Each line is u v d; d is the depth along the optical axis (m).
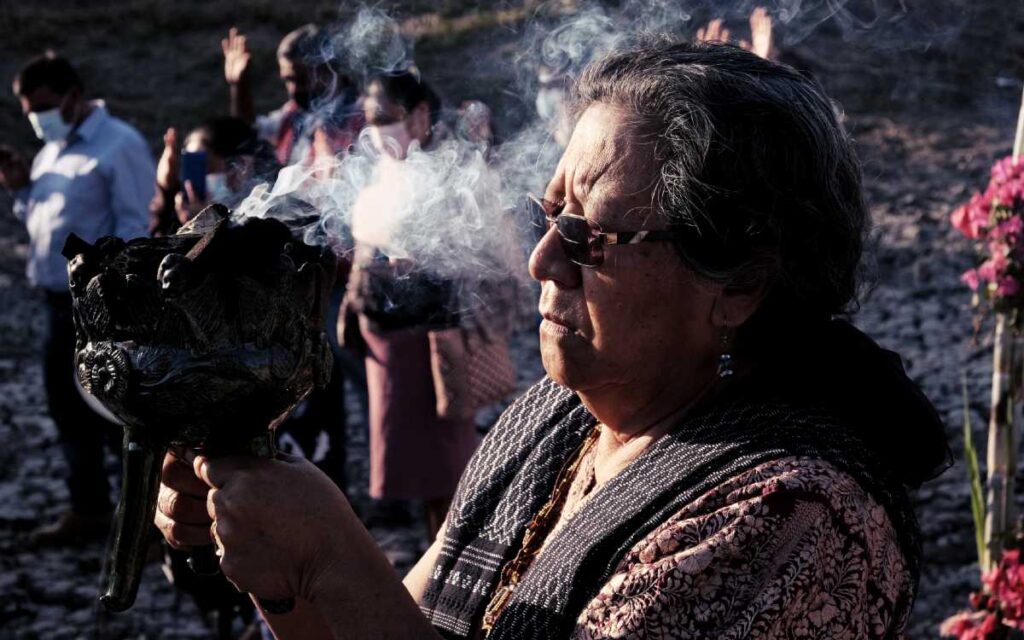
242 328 1.15
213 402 1.15
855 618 1.13
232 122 3.87
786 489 1.13
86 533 5.09
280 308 1.16
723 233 1.19
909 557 1.21
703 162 1.16
